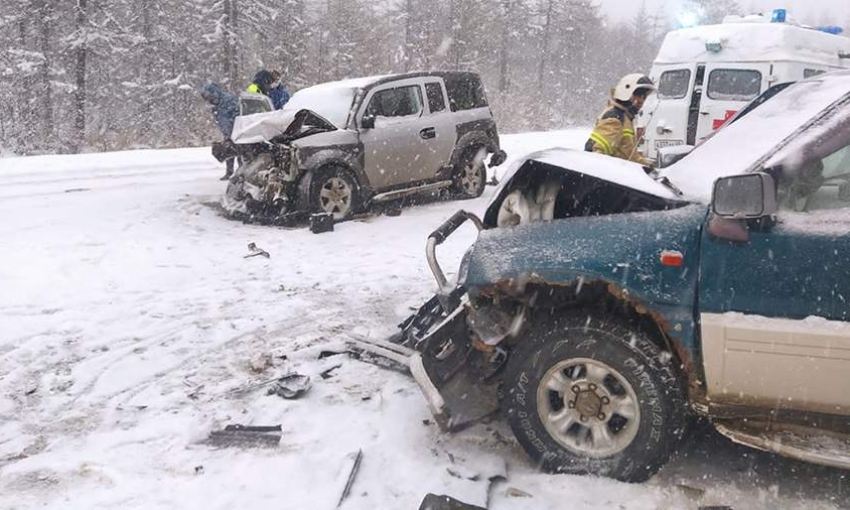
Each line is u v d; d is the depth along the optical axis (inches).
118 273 251.8
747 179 107.1
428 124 379.6
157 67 1401.3
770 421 117.6
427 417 150.1
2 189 400.5
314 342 191.9
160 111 1386.6
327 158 338.6
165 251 284.0
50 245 283.7
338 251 292.4
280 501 119.8
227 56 1364.4
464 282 137.2
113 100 1382.9
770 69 398.3
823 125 115.7
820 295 108.8
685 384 122.5
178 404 156.1
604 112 201.6
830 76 154.2
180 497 120.9
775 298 111.1
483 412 137.3
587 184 139.3
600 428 126.2
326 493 121.9
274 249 293.9
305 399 157.9
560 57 2247.8
